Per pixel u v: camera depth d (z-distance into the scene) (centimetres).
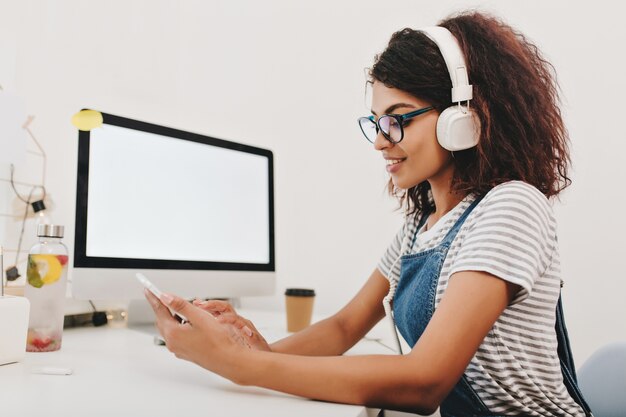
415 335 77
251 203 136
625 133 136
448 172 81
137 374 70
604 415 89
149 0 175
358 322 97
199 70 183
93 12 158
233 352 59
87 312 120
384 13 165
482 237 65
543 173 77
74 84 152
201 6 184
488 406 70
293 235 172
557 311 76
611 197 136
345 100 168
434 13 158
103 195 104
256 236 136
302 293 120
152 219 113
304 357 60
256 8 181
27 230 129
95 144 104
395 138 75
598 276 136
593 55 140
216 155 128
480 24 80
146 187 112
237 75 181
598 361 94
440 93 74
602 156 138
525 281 62
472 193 77
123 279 105
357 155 165
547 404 70
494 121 75
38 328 84
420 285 76
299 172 173
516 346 69
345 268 164
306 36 175
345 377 57
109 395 58
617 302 134
